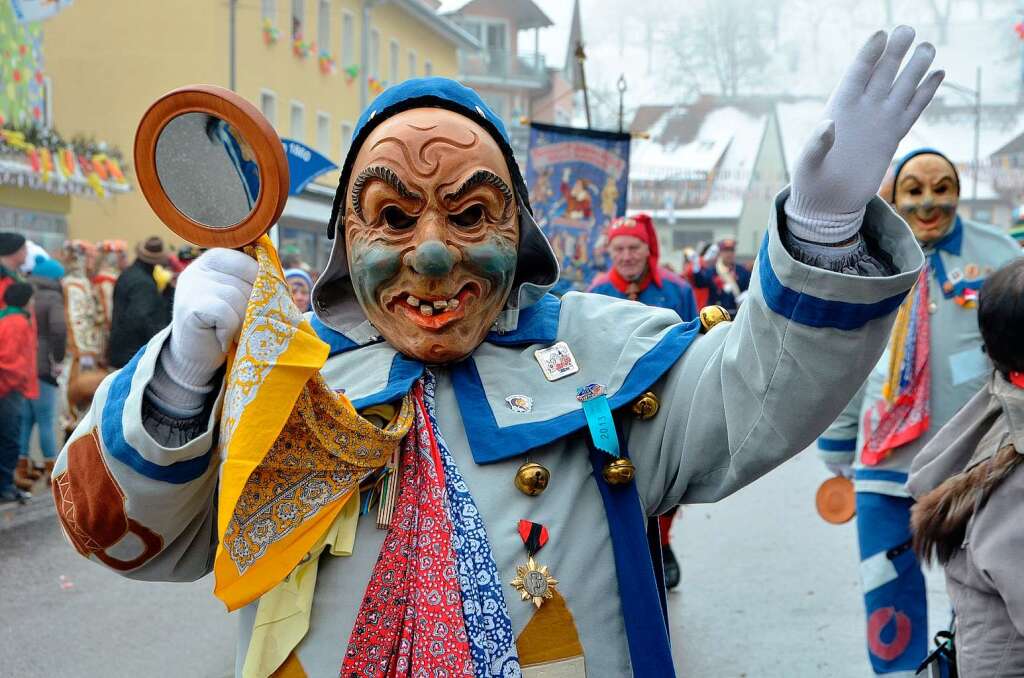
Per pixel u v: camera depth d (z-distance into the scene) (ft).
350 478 5.66
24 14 40.27
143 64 78.43
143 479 5.32
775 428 5.47
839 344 5.19
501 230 6.04
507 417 5.98
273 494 5.54
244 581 5.41
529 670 5.57
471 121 6.15
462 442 5.99
